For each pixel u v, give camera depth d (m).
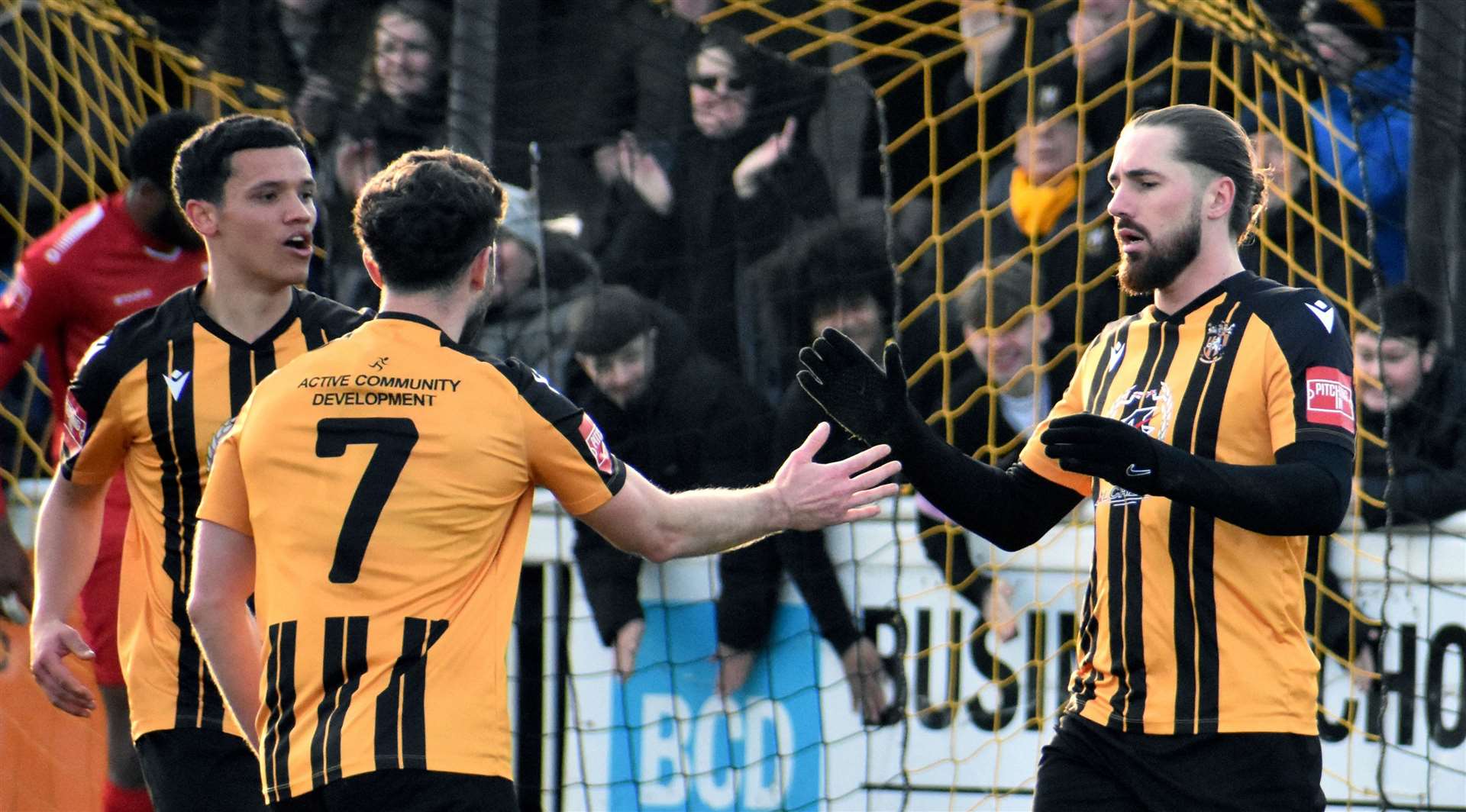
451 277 9.95
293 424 9.74
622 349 17.34
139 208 14.14
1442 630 15.73
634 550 10.38
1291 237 17.94
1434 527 15.98
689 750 16.44
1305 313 10.80
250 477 9.85
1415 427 16.67
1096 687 11.43
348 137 19.44
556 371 17.97
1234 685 10.81
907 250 18.95
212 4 20.95
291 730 9.47
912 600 16.45
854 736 16.30
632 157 19.22
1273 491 10.14
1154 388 11.22
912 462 11.62
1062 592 16.34
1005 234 18.83
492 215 9.99
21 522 17.25
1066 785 11.50
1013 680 16.34
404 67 19.34
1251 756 10.78
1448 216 17.06
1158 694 11.02
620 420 17.50
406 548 9.50
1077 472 10.26
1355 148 17.66
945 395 17.97
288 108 19.52
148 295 14.29
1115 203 11.18
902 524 16.55
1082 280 18.38
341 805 9.24
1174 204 10.98
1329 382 10.58
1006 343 17.84
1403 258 17.72
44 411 18.95
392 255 9.84
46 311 14.23
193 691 12.31
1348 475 10.48
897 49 19.95
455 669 9.47
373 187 9.94
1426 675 15.72
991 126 19.45
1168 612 10.98
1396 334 16.67
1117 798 11.27
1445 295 17.02
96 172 19.05
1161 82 18.80
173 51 19.50
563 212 19.23
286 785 9.40
